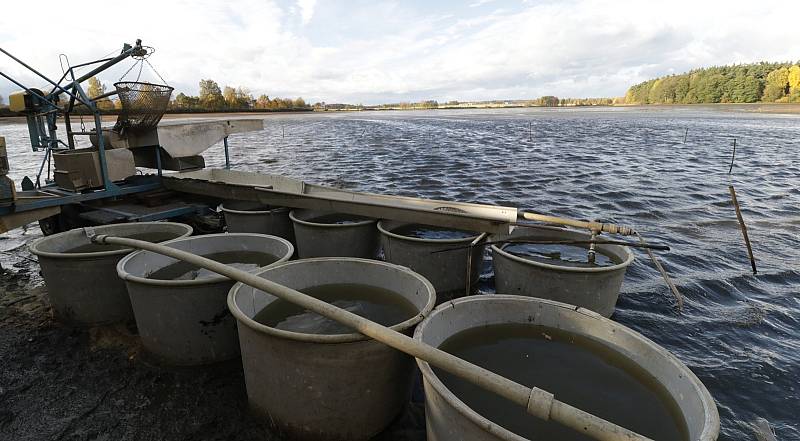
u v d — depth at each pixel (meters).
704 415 1.92
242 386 3.17
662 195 10.78
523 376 2.64
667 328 4.47
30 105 6.65
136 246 3.44
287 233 5.83
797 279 5.64
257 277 2.71
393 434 2.78
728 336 4.33
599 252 4.73
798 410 3.31
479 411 2.46
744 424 3.17
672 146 22.41
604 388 2.54
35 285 5.08
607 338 2.73
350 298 3.56
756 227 8.00
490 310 2.98
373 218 5.03
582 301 3.75
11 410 2.94
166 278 3.91
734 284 5.50
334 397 2.49
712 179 12.98
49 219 6.52
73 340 3.78
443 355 1.94
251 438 2.69
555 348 2.90
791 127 34.09
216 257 4.32
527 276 3.91
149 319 3.28
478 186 12.20
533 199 10.48
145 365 3.40
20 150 24.14
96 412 2.92
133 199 6.49
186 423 2.82
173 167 7.11
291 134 33.84
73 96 6.12
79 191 5.80
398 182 13.01
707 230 7.82
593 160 17.44
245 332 2.58
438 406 2.02
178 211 5.89
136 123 6.27
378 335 2.15
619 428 1.53
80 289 3.84
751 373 3.74
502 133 32.25
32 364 3.44
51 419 2.86
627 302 5.02
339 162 17.69
